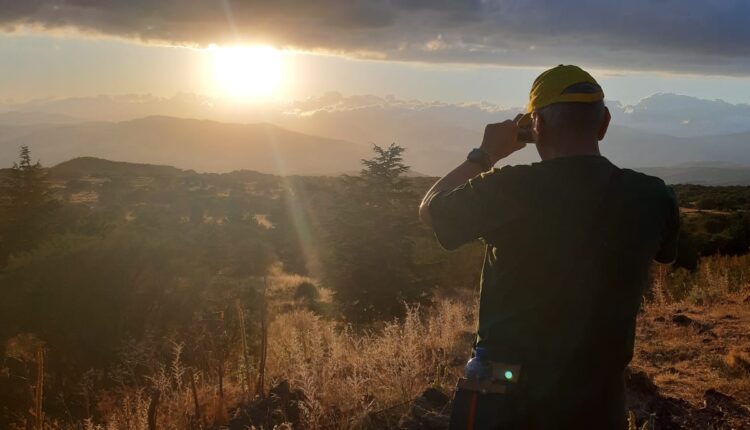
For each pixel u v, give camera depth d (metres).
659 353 5.73
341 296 14.90
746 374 4.89
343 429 3.95
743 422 4.03
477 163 2.15
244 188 85.12
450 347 5.80
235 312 7.95
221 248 29.92
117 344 8.70
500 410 1.89
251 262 28.58
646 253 1.90
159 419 4.78
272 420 4.23
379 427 3.99
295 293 18.84
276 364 6.25
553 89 1.97
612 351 1.87
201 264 12.45
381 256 15.16
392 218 16.12
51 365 7.98
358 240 15.39
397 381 4.52
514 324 1.93
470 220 1.97
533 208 1.91
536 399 1.87
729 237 24.75
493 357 1.95
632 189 1.94
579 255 1.88
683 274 11.51
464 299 15.23
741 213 34.75
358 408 4.25
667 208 1.98
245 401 4.79
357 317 14.26
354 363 5.09
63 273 9.79
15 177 28.39
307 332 7.39
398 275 15.10
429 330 6.46
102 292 9.63
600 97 1.98
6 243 19.50
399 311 14.30
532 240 1.91
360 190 16.78
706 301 8.28
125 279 10.16
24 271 9.91
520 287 1.92
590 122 1.97
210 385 5.66
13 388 7.04
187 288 10.49
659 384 4.82
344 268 15.20
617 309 1.87
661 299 8.30
